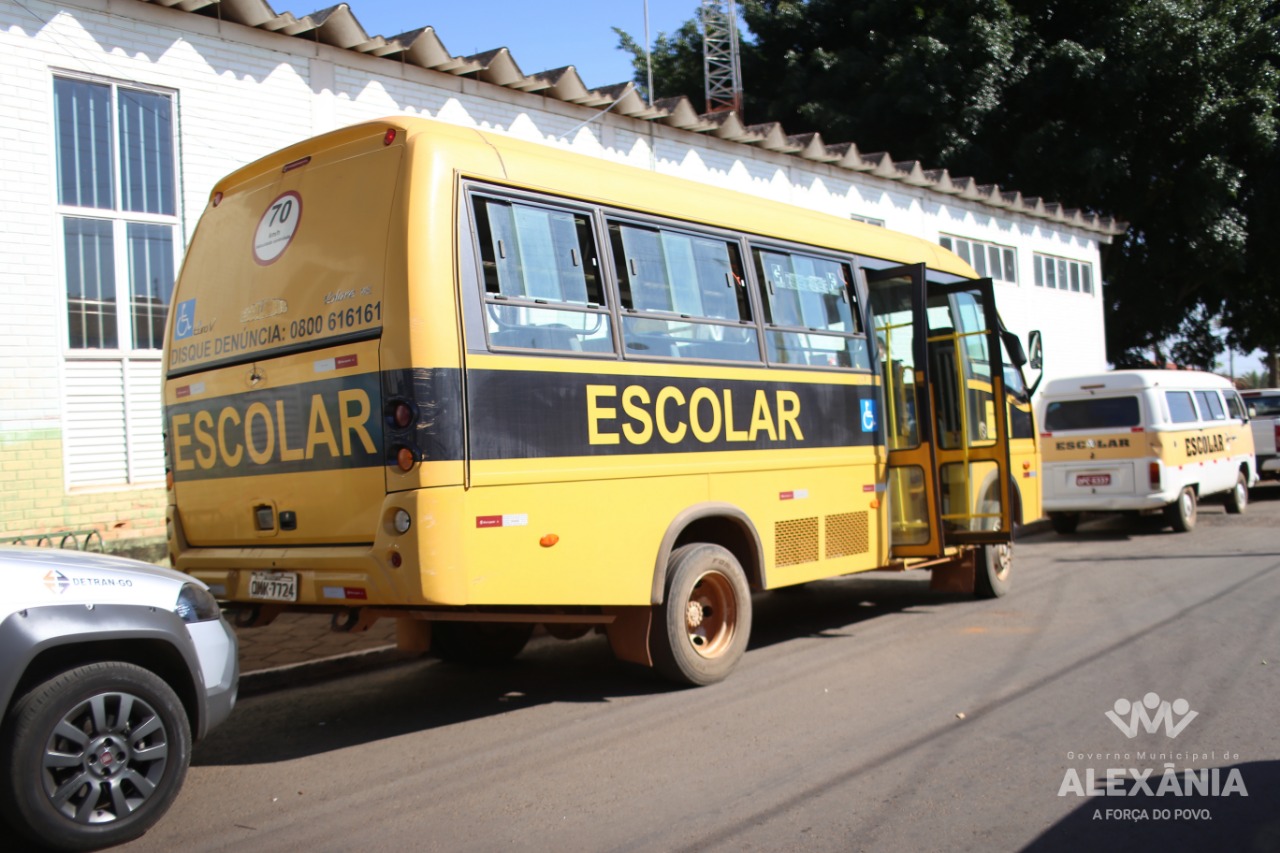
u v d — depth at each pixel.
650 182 6.74
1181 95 25.16
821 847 4.00
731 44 29.53
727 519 7.04
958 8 25.83
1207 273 27.02
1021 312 22.33
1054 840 4.02
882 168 17.95
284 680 7.25
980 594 9.80
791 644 8.02
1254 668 6.55
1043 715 5.72
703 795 4.63
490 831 4.29
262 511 5.89
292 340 5.69
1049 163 25.52
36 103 8.94
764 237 7.52
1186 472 14.49
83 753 4.12
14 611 4.04
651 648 6.50
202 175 9.94
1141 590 9.73
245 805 4.73
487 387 5.39
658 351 6.47
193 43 9.90
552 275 5.86
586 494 5.88
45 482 8.91
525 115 12.74
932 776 4.78
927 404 8.48
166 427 6.58
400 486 5.14
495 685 7.07
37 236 8.93
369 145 5.53
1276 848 3.92
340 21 10.50
